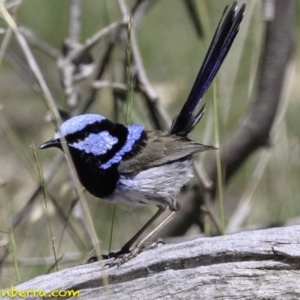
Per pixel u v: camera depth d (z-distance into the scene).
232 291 8.23
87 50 12.06
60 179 13.77
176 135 10.62
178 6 16.31
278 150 13.06
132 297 8.57
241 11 10.74
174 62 15.88
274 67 11.74
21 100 17.06
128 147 9.98
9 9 11.11
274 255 8.12
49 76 15.69
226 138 12.67
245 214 12.25
